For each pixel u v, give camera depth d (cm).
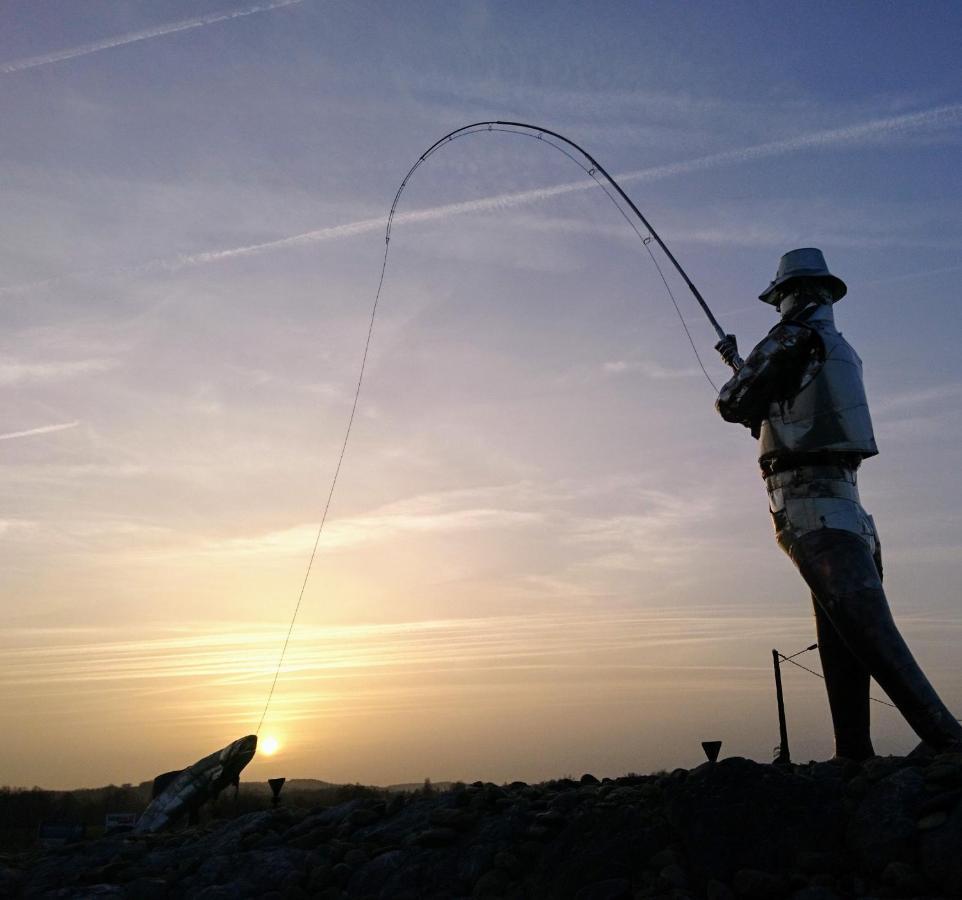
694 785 1016
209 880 1195
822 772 1048
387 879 1097
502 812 1165
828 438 1209
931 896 831
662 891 924
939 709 1098
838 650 1252
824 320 1263
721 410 1282
